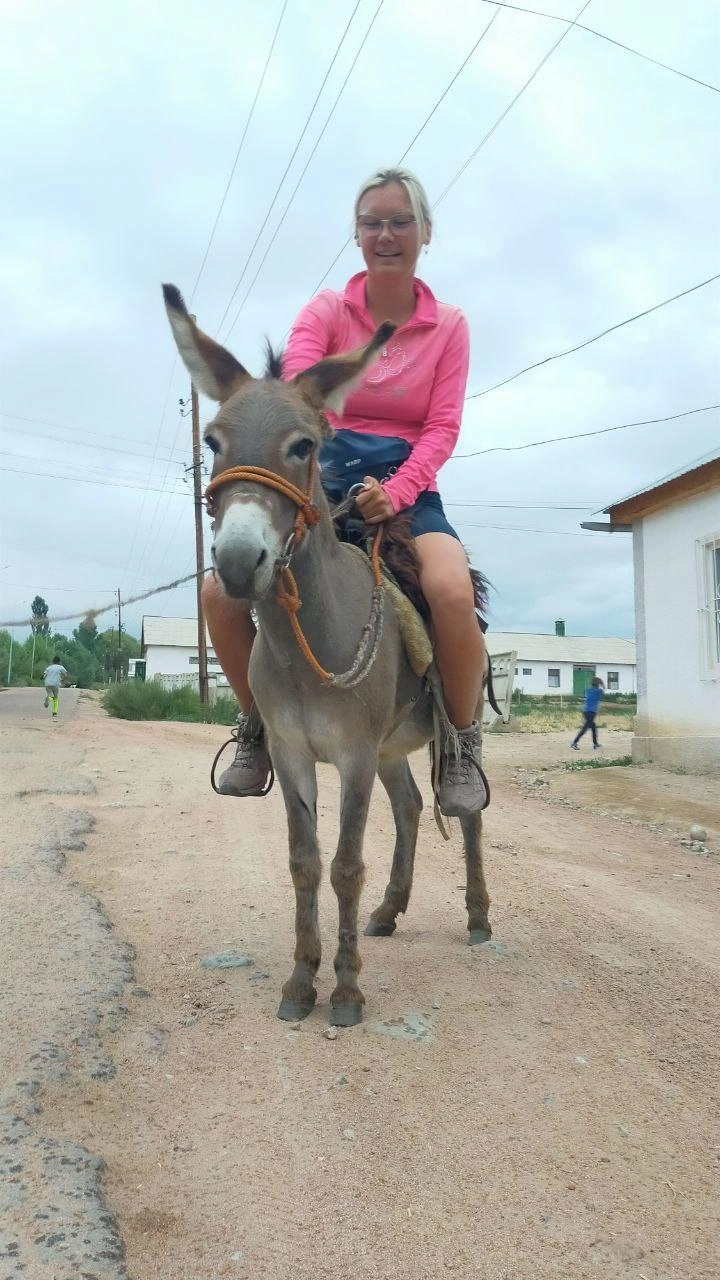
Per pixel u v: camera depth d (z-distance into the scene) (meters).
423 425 4.49
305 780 3.61
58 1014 3.28
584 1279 2.23
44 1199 2.27
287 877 5.51
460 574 3.99
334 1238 2.30
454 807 4.15
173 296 3.38
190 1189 2.44
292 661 3.34
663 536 12.83
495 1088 3.06
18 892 4.70
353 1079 3.05
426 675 4.06
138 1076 2.98
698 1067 3.33
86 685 74.25
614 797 10.09
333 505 4.24
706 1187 2.63
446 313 4.43
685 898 5.88
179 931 4.41
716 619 11.96
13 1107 2.67
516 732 22.31
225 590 2.81
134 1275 2.11
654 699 12.96
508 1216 2.43
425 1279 2.19
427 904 5.20
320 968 4.04
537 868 6.39
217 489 3.03
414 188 4.17
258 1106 2.86
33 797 7.97
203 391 3.48
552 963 4.25
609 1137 2.83
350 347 4.41
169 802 8.10
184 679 42.78
